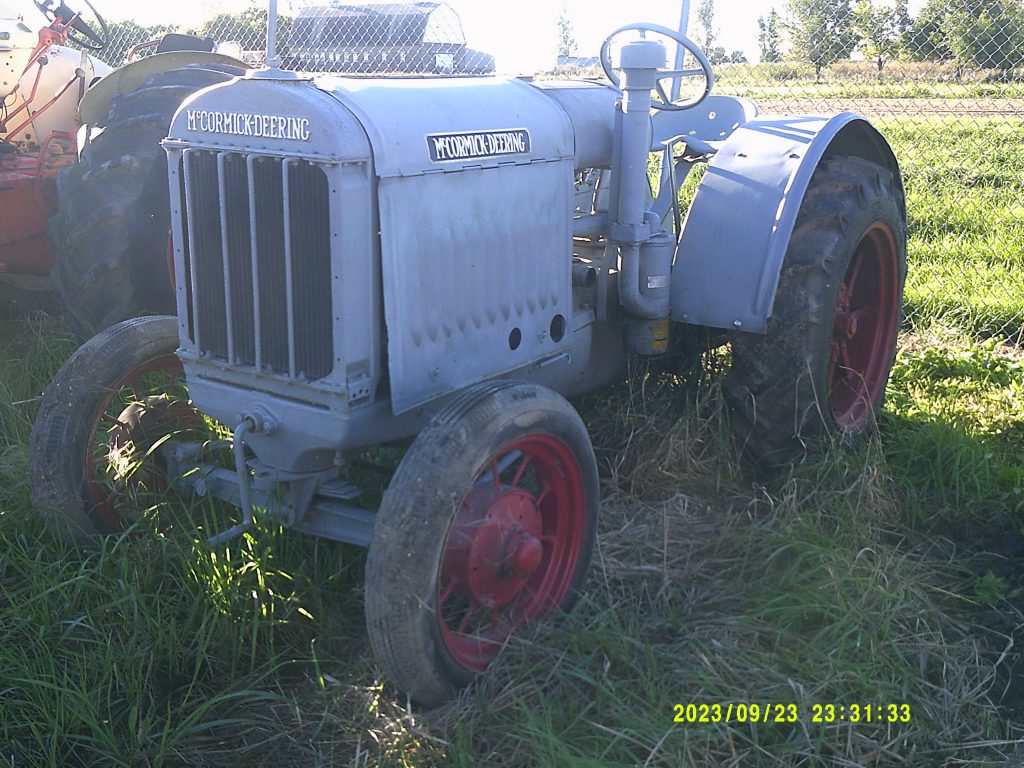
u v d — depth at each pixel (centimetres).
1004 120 953
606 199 431
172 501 323
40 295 554
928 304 554
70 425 301
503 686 254
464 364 279
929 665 273
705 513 342
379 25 555
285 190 246
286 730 250
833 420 355
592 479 280
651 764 230
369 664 269
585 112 323
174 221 277
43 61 538
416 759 237
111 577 297
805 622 281
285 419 266
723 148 343
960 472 368
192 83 434
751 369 340
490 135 276
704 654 263
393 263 252
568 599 280
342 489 275
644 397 379
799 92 861
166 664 273
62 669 268
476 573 254
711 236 331
